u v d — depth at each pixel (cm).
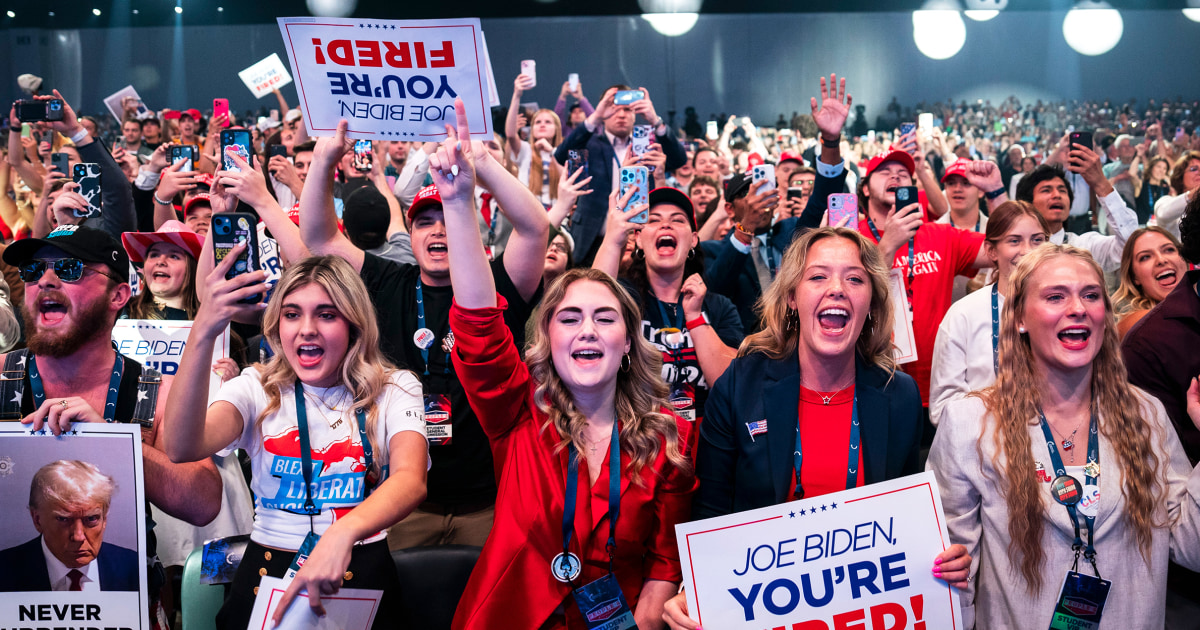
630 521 205
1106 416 208
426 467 207
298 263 214
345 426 207
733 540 199
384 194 469
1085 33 1576
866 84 1697
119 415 215
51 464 192
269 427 207
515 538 203
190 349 185
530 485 205
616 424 213
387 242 430
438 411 293
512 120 741
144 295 342
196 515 217
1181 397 248
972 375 313
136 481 194
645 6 1620
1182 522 203
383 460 209
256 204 300
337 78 227
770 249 442
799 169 591
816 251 221
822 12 1673
